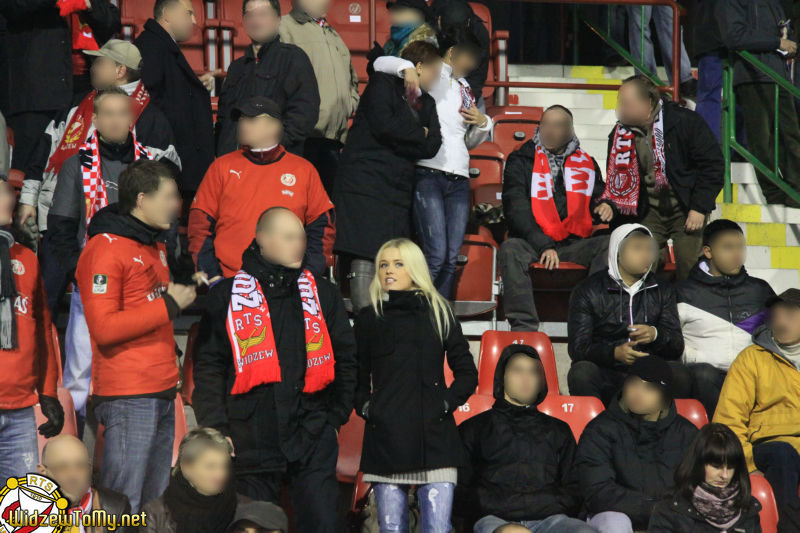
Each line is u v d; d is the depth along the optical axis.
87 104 21.78
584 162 24.66
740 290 22.48
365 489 18.89
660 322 21.88
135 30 30.28
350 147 22.45
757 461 19.78
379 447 16.69
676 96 29.72
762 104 28.66
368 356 17.12
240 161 20.05
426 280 17.33
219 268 19.88
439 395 16.86
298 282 16.34
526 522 18.11
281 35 24.62
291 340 15.98
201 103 24.16
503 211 24.44
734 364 20.72
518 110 30.25
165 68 23.58
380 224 22.05
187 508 15.27
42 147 22.11
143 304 16.06
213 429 15.50
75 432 18.41
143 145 21.58
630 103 24.11
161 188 16.17
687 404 20.47
